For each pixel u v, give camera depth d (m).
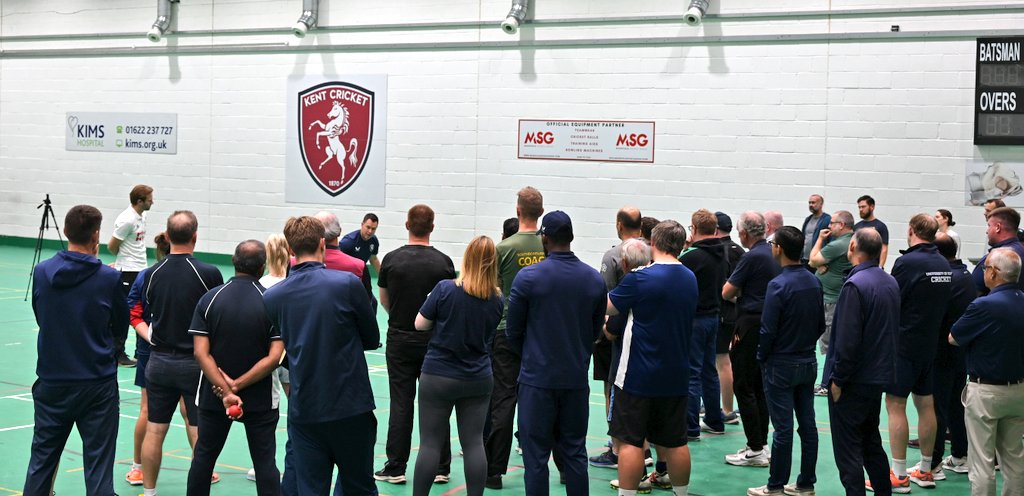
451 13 17.33
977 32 13.91
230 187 19.39
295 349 5.00
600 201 16.45
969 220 14.12
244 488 6.74
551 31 16.59
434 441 5.79
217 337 5.32
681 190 15.88
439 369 5.73
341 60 18.23
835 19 14.70
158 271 5.94
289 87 18.69
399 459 6.84
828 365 6.75
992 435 5.94
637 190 16.17
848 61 14.68
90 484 5.46
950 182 14.20
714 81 15.53
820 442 8.25
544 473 5.66
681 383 5.77
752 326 7.27
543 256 6.81
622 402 5.79
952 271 7.07
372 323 5.14
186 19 19.50
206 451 5.43
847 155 14.78
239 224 19.38
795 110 15.05
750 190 15.41
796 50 14.98
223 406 5.36
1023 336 5.80
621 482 5.79
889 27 14.41
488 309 5.75
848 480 5.93
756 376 7.43
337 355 5.01
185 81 19.64
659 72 15.89
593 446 7.96
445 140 17.53
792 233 6.40
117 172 20.53
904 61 14.35
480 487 5.81
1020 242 7.75
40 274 5.41
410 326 6.75
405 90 17.78
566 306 5.66
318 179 18.59
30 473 5.46
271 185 19.03
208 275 5.99
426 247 6.79
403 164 17.89
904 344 6.69
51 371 5.41
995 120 13.80
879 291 5.89
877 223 12.55
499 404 6.82
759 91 15.25
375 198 18.14
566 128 16.59
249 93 19.08
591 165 16.47
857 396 5.93
